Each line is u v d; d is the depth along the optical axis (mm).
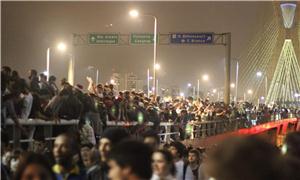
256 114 54906
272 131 54344
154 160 6867
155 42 43344
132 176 4270
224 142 3109
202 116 34000
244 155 3010
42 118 13875
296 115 87062
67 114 15258
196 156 11992
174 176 7301
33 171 5145
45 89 16234
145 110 22766
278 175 3004
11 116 12055
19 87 12664
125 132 7070
